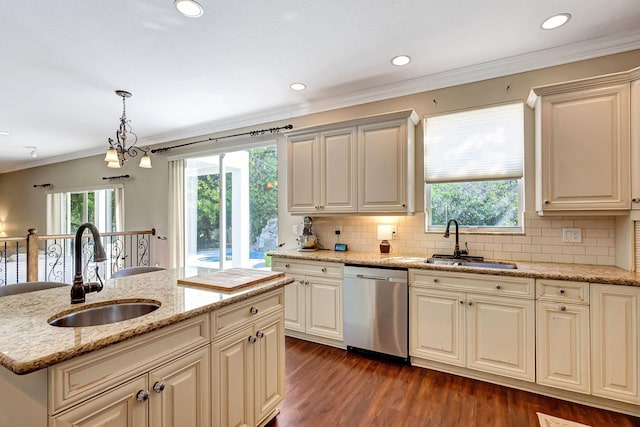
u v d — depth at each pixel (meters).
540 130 2.33
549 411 1.99
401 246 3.15
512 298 2.20
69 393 0.98
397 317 2.62
